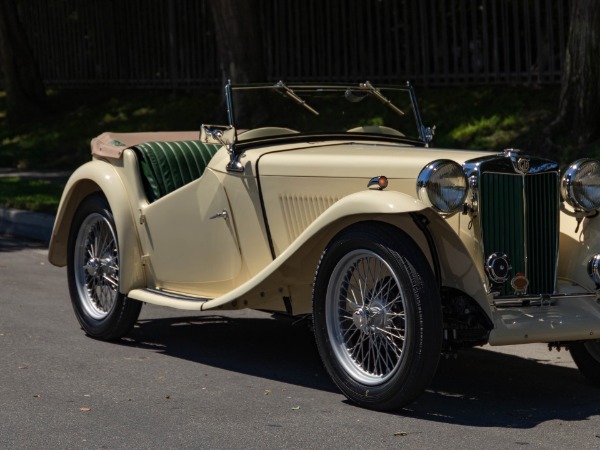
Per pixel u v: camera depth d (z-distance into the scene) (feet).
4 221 44.16
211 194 23.09
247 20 59.52
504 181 19.58
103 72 85.76
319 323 20.01
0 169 63.26
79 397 20.11
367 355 19.57
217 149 26.32
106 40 84.99
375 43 65.92
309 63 69.87
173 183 25.13
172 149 25.59
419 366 18.31
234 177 22.61
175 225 23.94
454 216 19.71
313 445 17.16
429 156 20.16
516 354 24.47
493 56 59.47
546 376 22.38
